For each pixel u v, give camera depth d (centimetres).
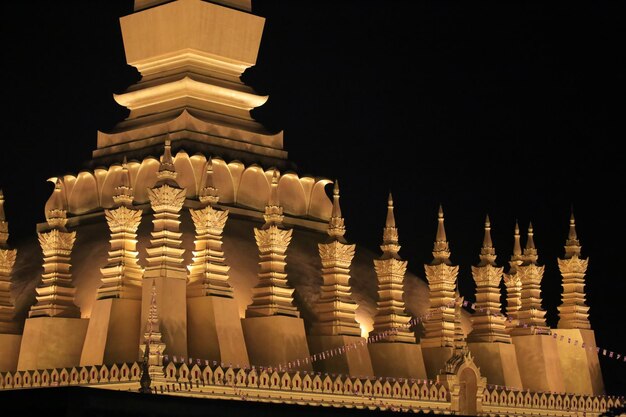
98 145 5734
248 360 4928
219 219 4984
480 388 5425
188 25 5725
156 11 5809
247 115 5834
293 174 5647
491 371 5744
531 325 5994
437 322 5609
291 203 5647
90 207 5566
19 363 4994
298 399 4862
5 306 5228
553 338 6019
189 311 4900
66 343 4972
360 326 5441
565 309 6303
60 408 3522
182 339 4756
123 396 3600
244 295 5116
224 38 5812
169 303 4753
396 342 5372
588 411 5984
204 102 5703
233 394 4678
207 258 4925
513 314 6078
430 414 4266
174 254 4831
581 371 6209
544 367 5925
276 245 5100
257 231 5138
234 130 5619
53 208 5169
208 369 4634
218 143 5528
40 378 4791
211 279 4912
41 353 4938
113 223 4972
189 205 5259
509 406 5597
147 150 5503
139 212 4994
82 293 5119
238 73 5897
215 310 4847
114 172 5519
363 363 5228
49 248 5094
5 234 5328
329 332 5219
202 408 3759
